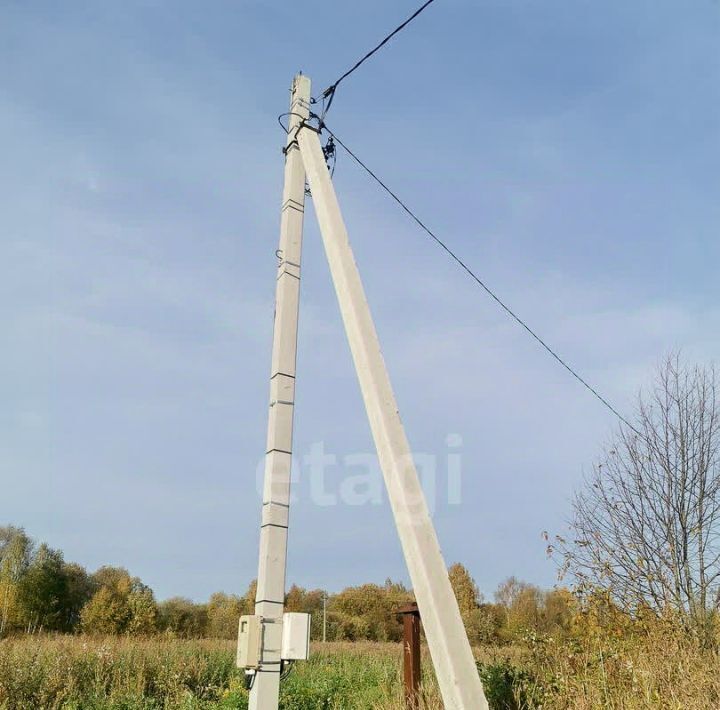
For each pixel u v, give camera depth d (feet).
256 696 13.75
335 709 33.32
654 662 24.08
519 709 24.07
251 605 122.11
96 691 37.50
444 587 11.25
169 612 127.54
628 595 31.42
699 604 32.17
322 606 154.20
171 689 40.32
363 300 14.47
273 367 16.53
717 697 21.54
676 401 36.01
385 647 78.18
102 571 146.20
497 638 48.44
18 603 126.93
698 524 33.60
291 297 17.44
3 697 34.14
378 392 13.10
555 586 31.91
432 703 24.04
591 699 22.52
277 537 14.90
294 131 19.34
